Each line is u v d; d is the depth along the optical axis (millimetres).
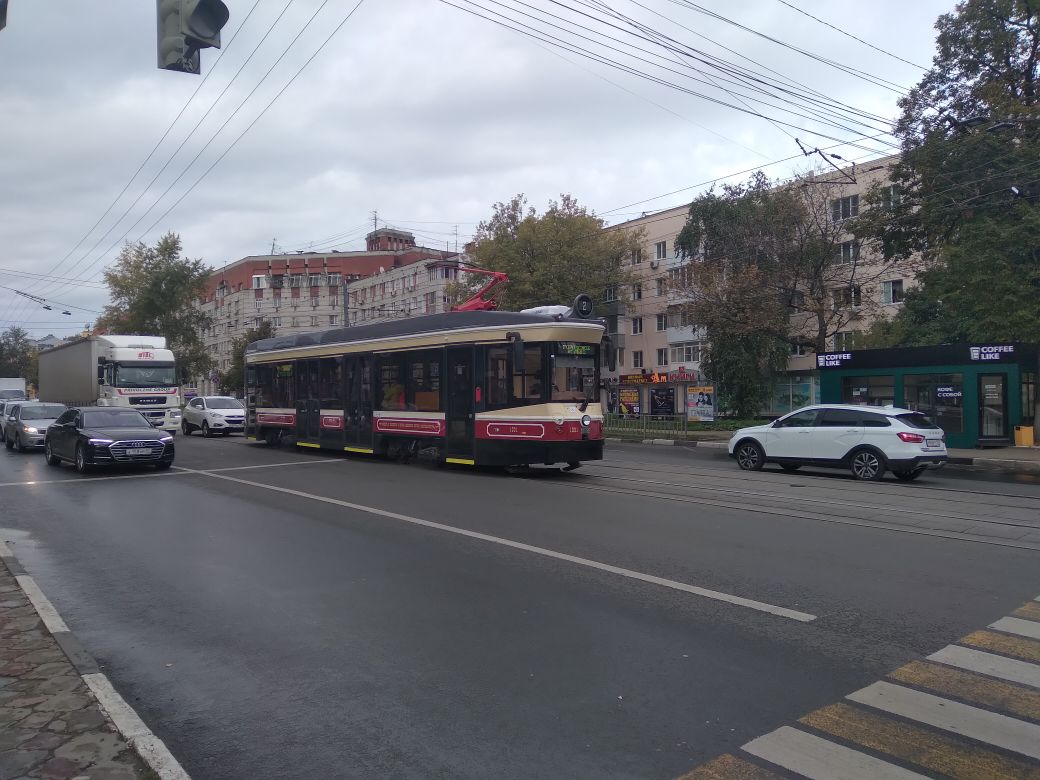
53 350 34969
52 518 10688
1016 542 8680
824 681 4707
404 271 70312
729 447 17234
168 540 9039
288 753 3861
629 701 4422
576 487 13352
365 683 4727
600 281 40219
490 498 11992
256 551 8367
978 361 21656
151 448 16188
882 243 27703
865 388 23984
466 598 6496
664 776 3580
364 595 6613
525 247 39000
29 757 3668
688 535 9023
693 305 32625
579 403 14789
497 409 15125
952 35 24203
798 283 32812
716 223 35656
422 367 16797
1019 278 20453
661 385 44906
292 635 5621
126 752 3740
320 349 20281
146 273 51594
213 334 91438
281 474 15594
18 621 5820
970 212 22719
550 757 3775
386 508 11086
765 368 38656
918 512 10727
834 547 8375
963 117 24016
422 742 3951
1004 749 3854
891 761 3727
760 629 5668
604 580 7035
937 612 6059
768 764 3691
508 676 4805
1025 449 21188
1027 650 5223
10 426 23109
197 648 5391
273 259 82062
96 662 5117
